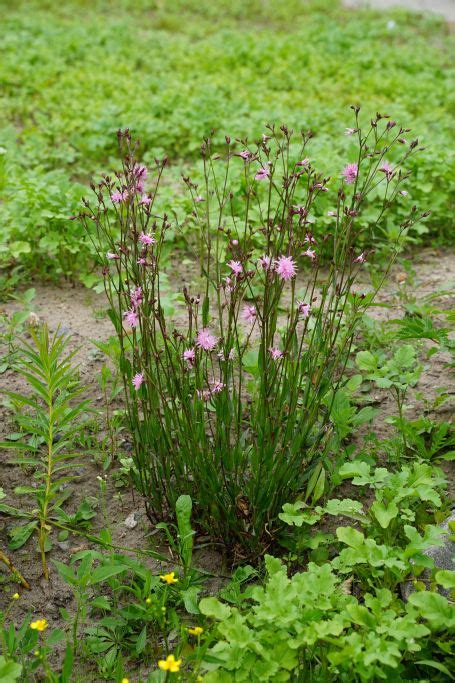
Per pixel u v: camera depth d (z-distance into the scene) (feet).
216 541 10.07
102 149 24.70
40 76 32.89
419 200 19.12
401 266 17.75
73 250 16.71
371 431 11.96
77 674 8.68
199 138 25.23
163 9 53.78
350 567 9.19
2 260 17.61
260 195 18.43
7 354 14.14
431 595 8.11
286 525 10.14
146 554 9.41
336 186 18.39
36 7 52.21
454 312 12.05
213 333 14.24
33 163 22.88
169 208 17.72
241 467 9.87
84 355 14.12
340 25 48.26
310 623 7.97
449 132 25.68
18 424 12.31
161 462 10.14
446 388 11.67
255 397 11.59
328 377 10.10
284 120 25.38
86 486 11.30
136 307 9.51
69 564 10.07
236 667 7.79
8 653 8.13
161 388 9.80
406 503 10.02
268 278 9.00
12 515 10.81
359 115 26.76
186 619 9.23
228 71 35.14
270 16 52.11
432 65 37.17
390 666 7.86
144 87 31.58
